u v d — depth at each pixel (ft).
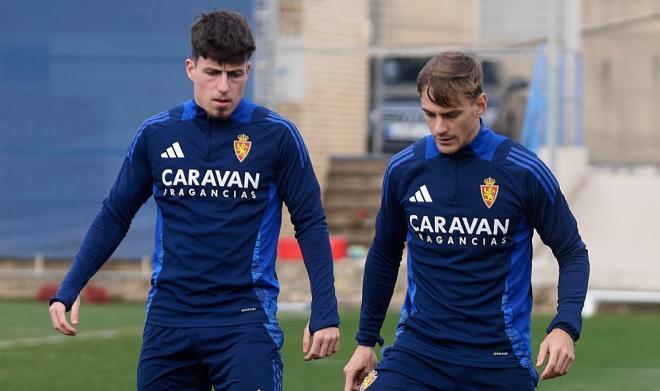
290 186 50.21
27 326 116.98
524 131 153.48
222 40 47.73
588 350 103.24
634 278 140.26
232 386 48.49
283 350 101.60
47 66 137.90
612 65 293.23
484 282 47.39
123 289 137.59
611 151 290.76
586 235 162.09
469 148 47.39
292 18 167.73
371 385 48.21
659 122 288.51
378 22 195.93
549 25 134.92
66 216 138.21
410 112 186.19
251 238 49.57
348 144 178.91
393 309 131.75
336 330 49.26
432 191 47.75
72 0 137.18
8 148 138.51
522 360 47.57
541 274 132.26
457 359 47.26
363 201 168.76
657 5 298.15
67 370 91.81
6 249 139.23
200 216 49.52
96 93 137.18
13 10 137.80
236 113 49.93
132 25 136.56
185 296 49.49
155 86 136.67
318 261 49.85
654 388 85.76
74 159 137.90
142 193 51.52
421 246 48.26
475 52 140.97
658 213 168.35
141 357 50.57
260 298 49.62
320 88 171.42
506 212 47.19
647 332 114.83
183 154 49.80
